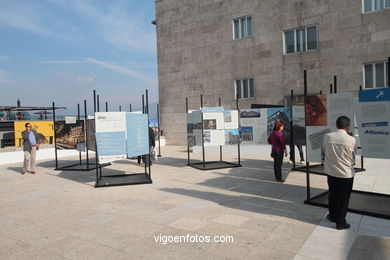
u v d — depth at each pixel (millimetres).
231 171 10062
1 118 22031
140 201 6543
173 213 5578
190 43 20750
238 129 11109
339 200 4547
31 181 9352
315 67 15828
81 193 7523
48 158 15383
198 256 3764
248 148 14609
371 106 5371
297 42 16547
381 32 13914
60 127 11711
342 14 14883
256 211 5559
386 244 3947
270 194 6812
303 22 16125
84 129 11984
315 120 6000
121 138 8195
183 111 21406
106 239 4426
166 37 21922
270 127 12359
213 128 10664
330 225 4727
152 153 12812
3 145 18062
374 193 6391
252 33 18016
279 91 17109
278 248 3924
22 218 5574
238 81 18891
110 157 8086
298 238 4230
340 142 4535
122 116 8211
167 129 22281
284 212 5461
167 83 22094
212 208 5820
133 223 5098
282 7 16797
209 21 19812
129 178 9219
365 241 4062
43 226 5094
